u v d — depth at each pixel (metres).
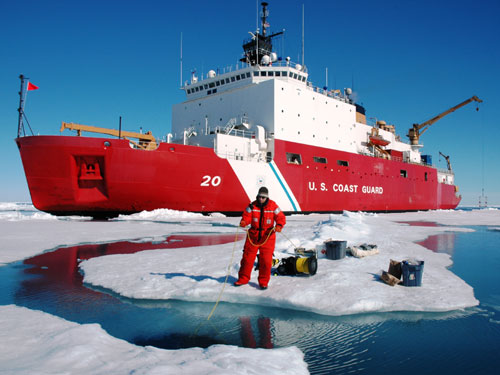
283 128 24.28
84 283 5.65
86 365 2.40
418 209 38.16
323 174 26.75
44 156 17.89
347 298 4.41
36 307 4.42
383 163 32.66
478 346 3.30
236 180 21.80
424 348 3.25
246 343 3.35
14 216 20.50
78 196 19.12
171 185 19.81
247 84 26.39
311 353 3.13
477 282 5.82
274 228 4.93
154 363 2.51
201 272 5.86
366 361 2.97
